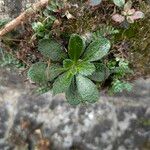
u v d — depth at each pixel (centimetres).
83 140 19
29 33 14
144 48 15
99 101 19
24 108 19
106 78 14
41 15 14
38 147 19
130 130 20
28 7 14
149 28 14
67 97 14
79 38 13
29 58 15
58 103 19
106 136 20
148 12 14
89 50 14
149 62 15
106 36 14
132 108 19
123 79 15
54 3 14
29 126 19
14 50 15
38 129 20
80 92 14
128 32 14
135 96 19
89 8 14
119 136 20
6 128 20
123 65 14
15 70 16
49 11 14
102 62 14
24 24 14
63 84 14
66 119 19
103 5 14
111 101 19
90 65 14
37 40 14
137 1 14
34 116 19
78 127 19
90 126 19
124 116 20
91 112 19
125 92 19
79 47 13
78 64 14
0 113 19
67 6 14
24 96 19
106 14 14
